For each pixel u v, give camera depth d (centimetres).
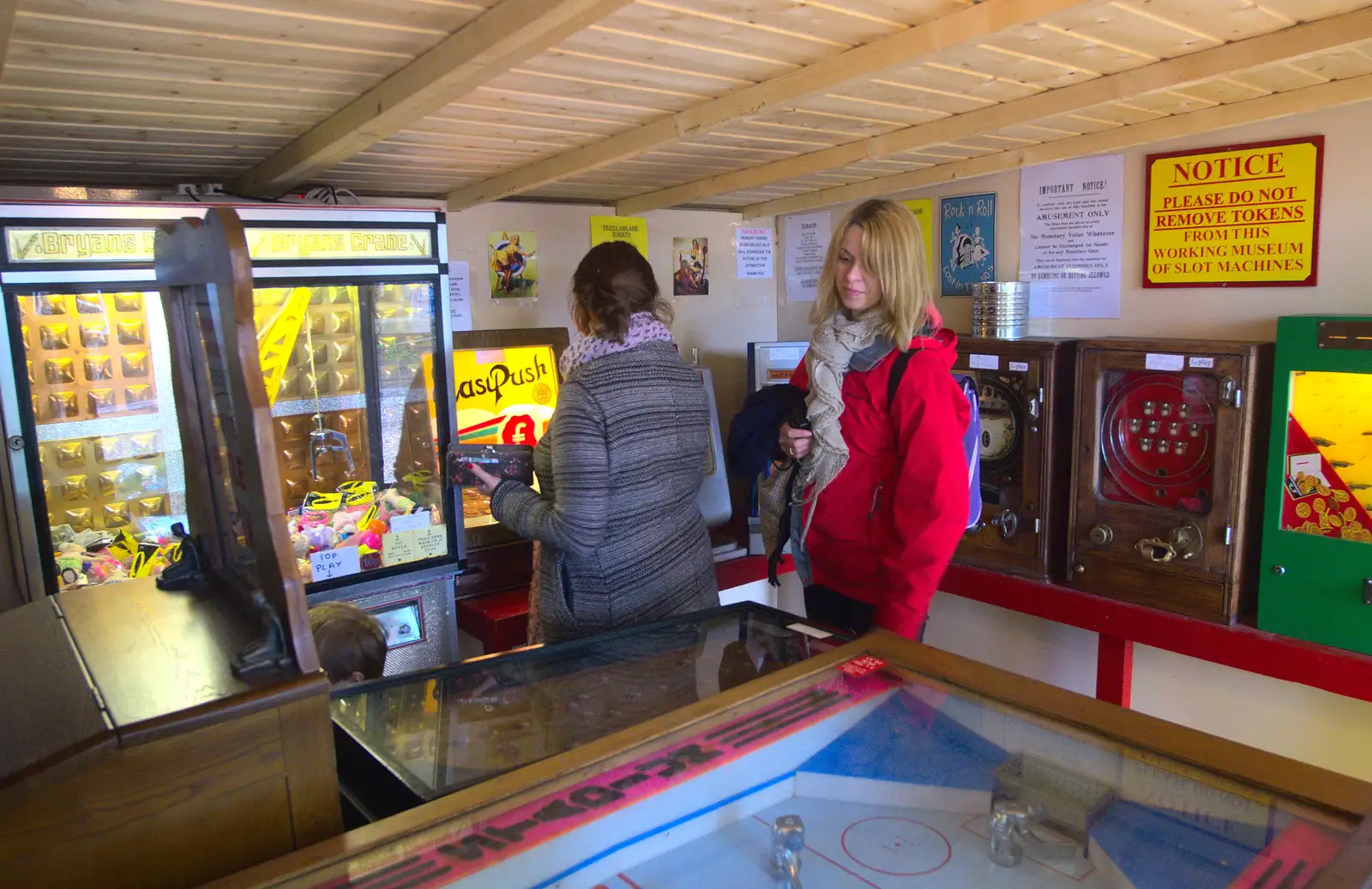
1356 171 252
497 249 338
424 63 173
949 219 350
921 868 106
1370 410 223
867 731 127
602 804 105
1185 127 262
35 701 100
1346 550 230
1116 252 305
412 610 266
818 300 231
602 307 203
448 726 128
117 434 230
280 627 107
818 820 116
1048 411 279
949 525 202
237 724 98
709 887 104
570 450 198
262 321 248
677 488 215
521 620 288
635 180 321
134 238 212
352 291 261
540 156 268
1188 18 176
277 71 177
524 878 97
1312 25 182
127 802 92
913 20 171
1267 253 271
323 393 262
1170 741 111
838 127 255
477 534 304
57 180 263
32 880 88
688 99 216
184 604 129
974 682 131
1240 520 247
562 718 129
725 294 407
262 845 101
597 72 190
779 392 237
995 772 117
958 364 301
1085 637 325
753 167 309
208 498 133
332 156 227
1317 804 98
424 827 99
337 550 252
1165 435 261
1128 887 98
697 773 113
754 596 386
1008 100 236
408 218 250
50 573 212
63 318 220
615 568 208
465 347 311
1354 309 256
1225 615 251
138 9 141
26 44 152
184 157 245
